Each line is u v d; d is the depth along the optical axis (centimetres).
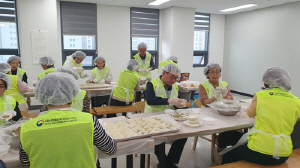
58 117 105
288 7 527
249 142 180
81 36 566
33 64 482
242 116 225
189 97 426
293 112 170
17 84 308
